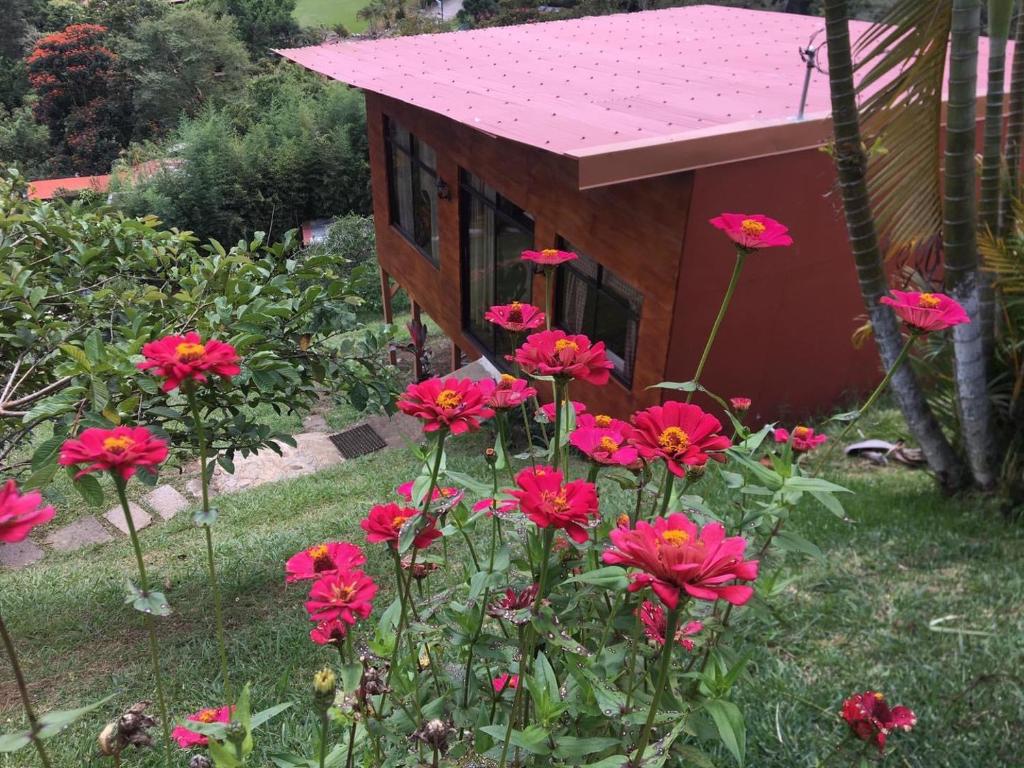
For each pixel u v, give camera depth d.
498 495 1.66
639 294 6.64
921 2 3.62
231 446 4.40
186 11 33.78
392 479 7.49
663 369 6.36
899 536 4.27
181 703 3.74
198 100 33.69
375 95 11.34
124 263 4.64
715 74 7.89
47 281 4.32
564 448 1.84
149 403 3.73
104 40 33.41
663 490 1.83
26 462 3.97
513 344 1.95
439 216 9.93
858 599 3.63
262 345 4.23
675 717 1.48
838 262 6.65
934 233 4.29
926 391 4.96
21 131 32.25
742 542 1.15
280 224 20.77
